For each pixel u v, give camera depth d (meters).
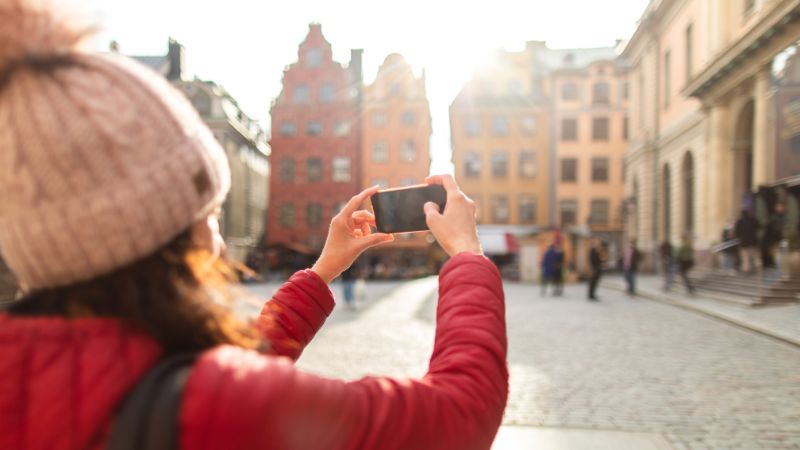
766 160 15.23
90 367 0.59
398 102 42.00
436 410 0.68
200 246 0.72
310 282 1.14
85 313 0.62
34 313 0.64
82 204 0.58
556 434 4.12
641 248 27.77
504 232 32.28
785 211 13.73
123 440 0.57
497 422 0.74
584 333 9.12
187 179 0.65
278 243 37.81
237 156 41.75
